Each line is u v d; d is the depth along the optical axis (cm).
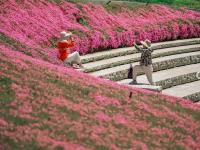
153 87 3114
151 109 2448
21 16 3656
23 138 1666
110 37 4141
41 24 3734
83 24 4153
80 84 2517
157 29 4784
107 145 1820
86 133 1897
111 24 4400
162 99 2711
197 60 4522
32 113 1938
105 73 3416
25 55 2862
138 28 4575
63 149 1659
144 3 5525
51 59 3097
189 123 2388
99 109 2228
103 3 4906
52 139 1730
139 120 2256
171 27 4994
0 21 3450
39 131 1767
